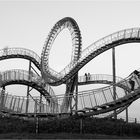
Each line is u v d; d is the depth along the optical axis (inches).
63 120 859.4
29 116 1044.5
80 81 1754.4
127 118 1197.1
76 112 1011.9
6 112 1065.5
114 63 1366.9
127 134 763.4
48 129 762.2
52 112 1067.9
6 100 1093.1
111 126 784.3
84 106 1039.0
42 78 1624.0
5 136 682.2
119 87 1021.2
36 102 1080.2
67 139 645.9
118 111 1469.0
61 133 734.5
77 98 1099.3
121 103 952.9
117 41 1320.1
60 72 1584.6
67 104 1140.5
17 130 772.0
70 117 986.1
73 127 773.3
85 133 744.3
